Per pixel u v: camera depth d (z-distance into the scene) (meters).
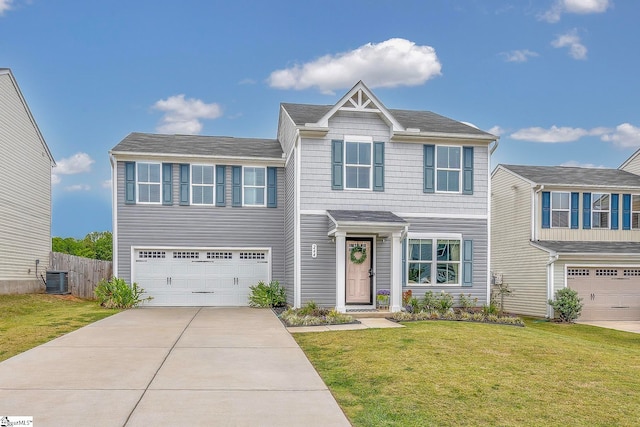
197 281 18.31
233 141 20.98
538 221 21.41
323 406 6.15
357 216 15.68
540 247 20.52
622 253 19.73
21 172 21.28
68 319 14.03
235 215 18.61
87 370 7.86
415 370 7.91
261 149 19.86
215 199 18.45
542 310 20.36
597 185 21.66
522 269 21.80
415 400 6.39
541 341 10.69
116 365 8.23
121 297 17.17
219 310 16.95
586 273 20.12
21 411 5.82
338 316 13.72
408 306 15.99
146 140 19.73
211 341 10.60
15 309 16.06
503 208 23.55
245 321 13.94
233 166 18.69
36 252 22.83
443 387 6.98
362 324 13.23
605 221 21.91
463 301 16.77
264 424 5.48
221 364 8.40
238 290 18.50
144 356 8.98
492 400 6.43
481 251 17.25
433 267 16.92
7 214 19.94
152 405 6.09
